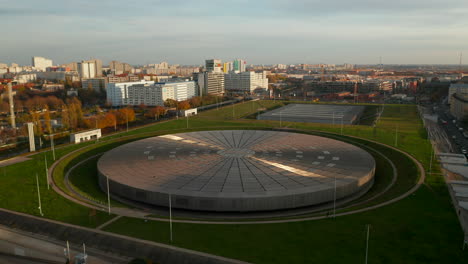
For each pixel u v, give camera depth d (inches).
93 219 3425.2
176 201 3735.2
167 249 2800.2
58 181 4640.8
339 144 5718.5
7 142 7411.4
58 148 6402.6
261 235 3014.3
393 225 3174.2
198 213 3740.2
